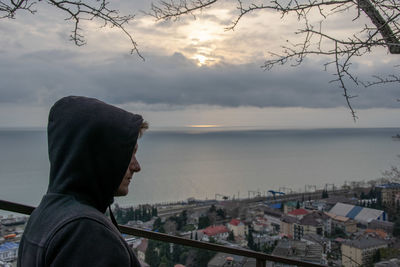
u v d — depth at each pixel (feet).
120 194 3.21
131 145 2.79
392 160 312.50
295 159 391.45
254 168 304.30
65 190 2.68
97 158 2.70
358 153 445.78
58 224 2.43
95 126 2.69
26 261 2.55
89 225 2.42
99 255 2.31
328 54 6.86
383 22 6.68
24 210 4.50
